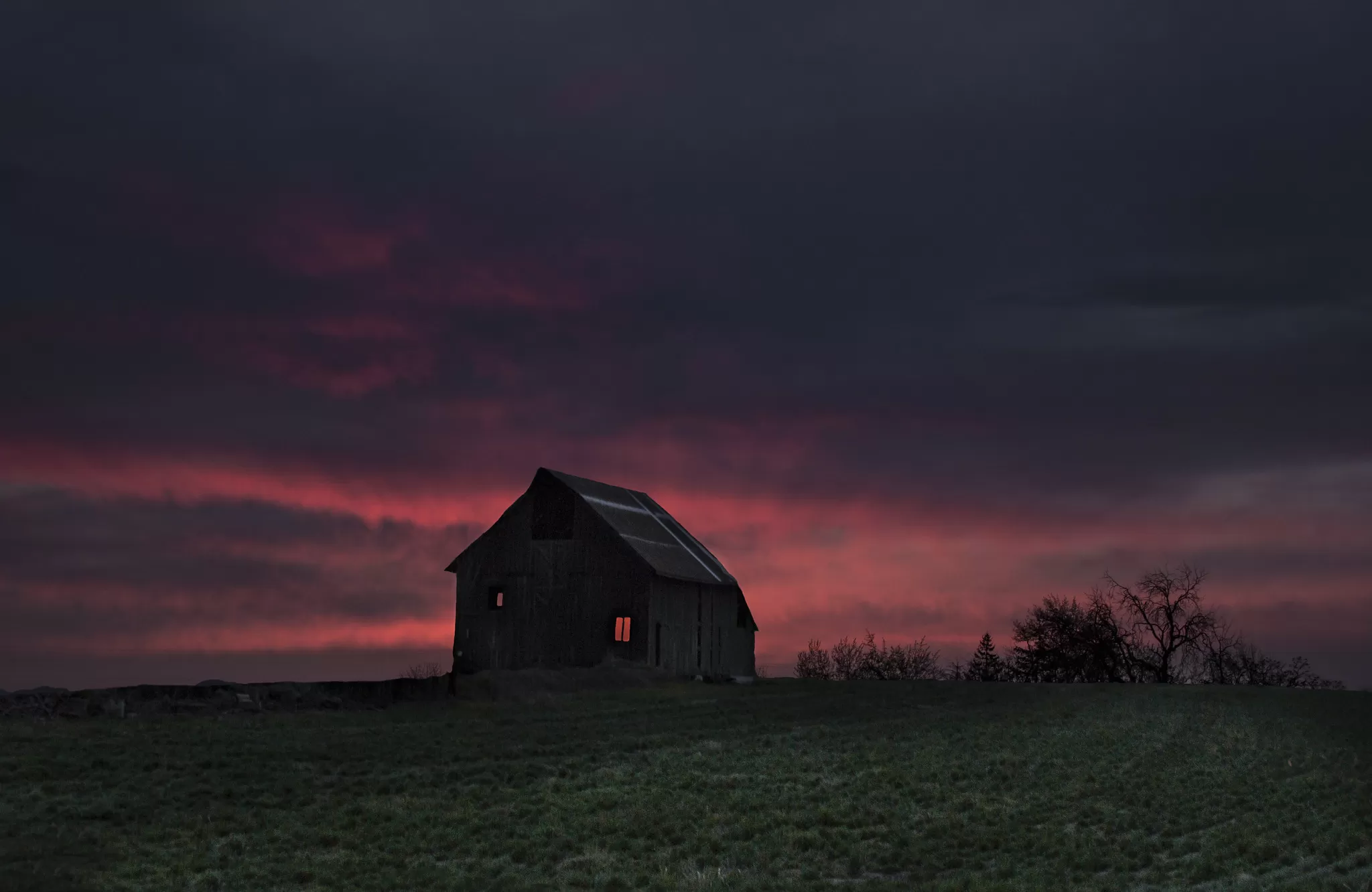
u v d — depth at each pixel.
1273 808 25.52
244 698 38.62
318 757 30.62
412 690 44.28
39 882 18.66
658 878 20.12
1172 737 37.88
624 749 34.09
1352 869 20.08
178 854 21.06
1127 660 89.44
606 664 57.75
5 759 27.33
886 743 36.16
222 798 25.33
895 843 22.83
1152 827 24.12
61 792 24.95
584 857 21.59
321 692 41.03
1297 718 44.44
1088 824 24.42
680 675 61.75
